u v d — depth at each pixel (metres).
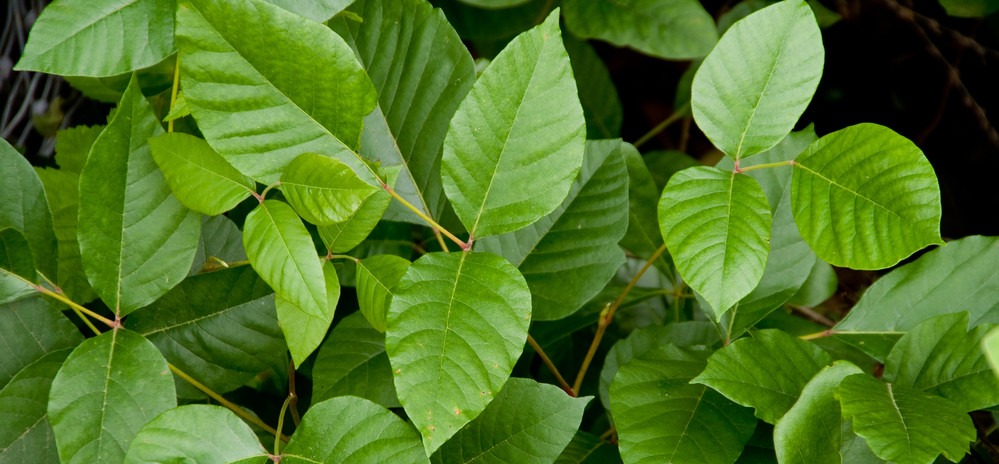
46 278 1.12
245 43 1.06
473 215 1.08
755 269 1.08
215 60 1.06
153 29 1.11
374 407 1.07
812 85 1.09
